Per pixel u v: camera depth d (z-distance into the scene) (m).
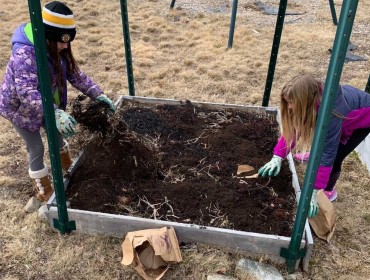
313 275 2.44
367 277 2.44
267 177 3.02
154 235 2.38
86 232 2.67
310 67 5.50
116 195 2.84
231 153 3.35
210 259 2.46
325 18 7.51
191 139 3.54
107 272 2.45
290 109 2.44
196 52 5.86
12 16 7.22
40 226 2.74
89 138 3.09
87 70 5.32
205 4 8.28
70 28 2.47
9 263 2.51
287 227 2.59
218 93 4.72
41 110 2.44
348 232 2.75
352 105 2.48
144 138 3.41
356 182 3.22
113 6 7.97
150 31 6.77
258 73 5.27
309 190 2.08
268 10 7.96
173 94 4.66
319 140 1.92
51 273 2.45
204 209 2.72
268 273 2.39
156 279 2.34
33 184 3.20
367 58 5.81
